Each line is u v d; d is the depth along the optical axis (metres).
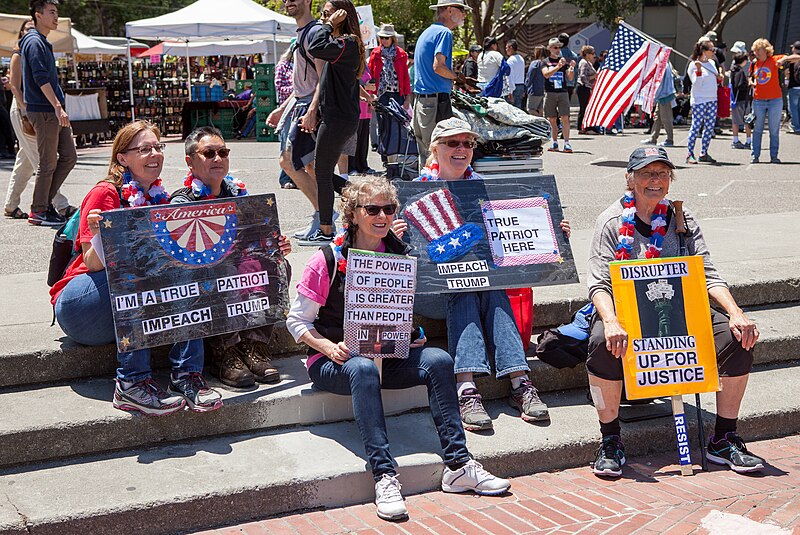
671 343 4.12
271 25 17.64
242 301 4.23
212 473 3.82
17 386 4.32
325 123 6.01
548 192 4.81
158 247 4.05
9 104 16.34
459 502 3.87
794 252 6.50
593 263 4.33
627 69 11.67
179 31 17.78
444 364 4.02
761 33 34.34
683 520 3.64
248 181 10.90
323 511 3.81
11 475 3.80
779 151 14.70
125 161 4.37
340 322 4.18
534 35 36.22
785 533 3.50
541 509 3.78
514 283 4.60
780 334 5.28
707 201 9.37
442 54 7.51
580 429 4.38
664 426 4.46
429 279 4.51
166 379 4.44
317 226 6.71
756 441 4.61
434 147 4.88
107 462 3.93
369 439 3.83
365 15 13.04
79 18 41.47
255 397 4.25
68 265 4.47
